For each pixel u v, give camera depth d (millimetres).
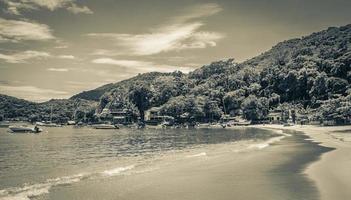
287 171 44125
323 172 41812
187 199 31375
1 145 103812
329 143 85000
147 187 36250
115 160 62844
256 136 131000
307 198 30141
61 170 50719
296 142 90500
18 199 32156
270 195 31641
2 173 48500
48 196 32969
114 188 36000
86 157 69062
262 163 51594
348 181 36188
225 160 56000
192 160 57438
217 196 32094
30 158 68000
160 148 89375
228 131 186375
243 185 36281
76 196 32812
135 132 198375
